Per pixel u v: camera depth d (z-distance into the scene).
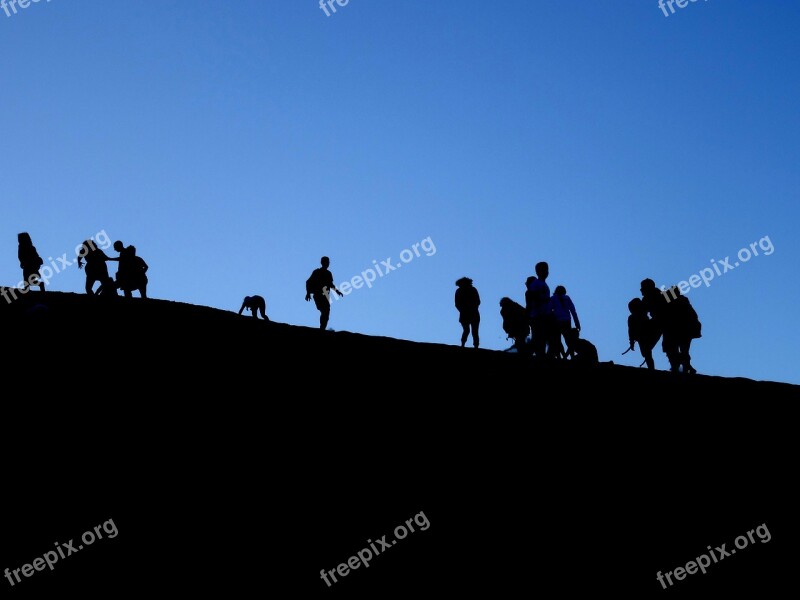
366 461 21.97
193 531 18.27
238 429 22.42
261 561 17.83
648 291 32.44
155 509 18.73
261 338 30.73
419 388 27.11
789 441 27.47
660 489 23.12
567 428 25.64
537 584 18.67
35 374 23.86
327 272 36.06
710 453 25.64
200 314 34.22
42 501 18.34
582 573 19.31
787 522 22.59
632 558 20.17
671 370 32.31
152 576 16.89
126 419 22.02
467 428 24.67
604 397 28.42
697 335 31.61
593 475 23.20
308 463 21.39
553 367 31.27
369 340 32.97
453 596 17.88
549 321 31.69
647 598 18.97
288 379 26.30
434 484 21.50
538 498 21.70
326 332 33.81
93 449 20.45
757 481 24.48
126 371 25.00
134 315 32.19
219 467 20.56
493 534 20.00
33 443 20.27
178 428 21.98
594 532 20.81
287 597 17.03
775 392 32.78
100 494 18.89
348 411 24.56
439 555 18.97
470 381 28.42
